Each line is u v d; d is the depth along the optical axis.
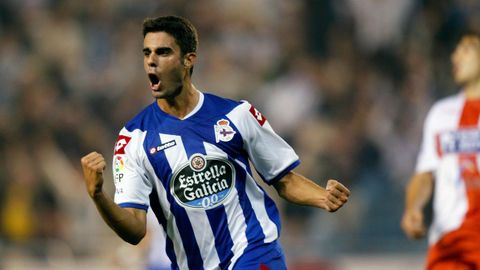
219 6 51.28
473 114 22.03
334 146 44.81
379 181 43.59
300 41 50.44
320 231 40.38
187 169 15.94
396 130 45.78
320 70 48.72
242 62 49.31
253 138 16.28
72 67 49.03
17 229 40.94
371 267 35.38
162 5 51.31
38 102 46.16
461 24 47.88
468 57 22.23
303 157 44.59
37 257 35.28
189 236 16.17
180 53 15.59
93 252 35.62
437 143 22.22
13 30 50.53
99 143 45.59
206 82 48.00
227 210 16.08
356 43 49.94
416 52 48.28
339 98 47.41
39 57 49.44
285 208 40.56
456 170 21.94
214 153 15.98
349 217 41.50
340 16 50.69
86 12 51.31
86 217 41.22
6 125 45.22
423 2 49.44
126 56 49.69
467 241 21.73
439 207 22.12
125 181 15.91
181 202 15.98
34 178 42.75
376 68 48.88
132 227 15.40
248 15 51.19
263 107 47.41
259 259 16.03
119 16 51.19
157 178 16.02
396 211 42.31
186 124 16.03
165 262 27.25
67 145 44.94
